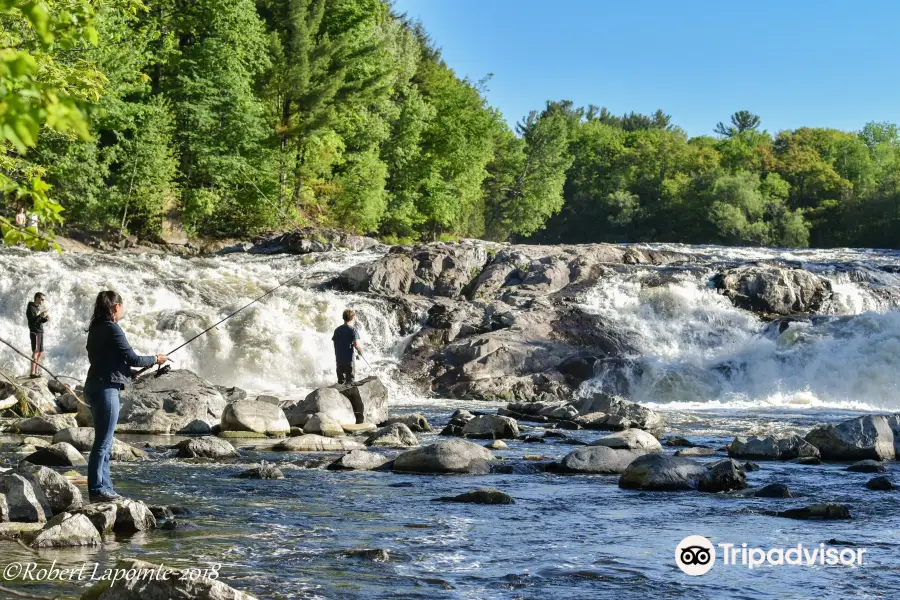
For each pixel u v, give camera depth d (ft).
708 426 65.16
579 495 33.96
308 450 47.06
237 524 26.86
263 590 19.57
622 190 377.30
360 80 177.47
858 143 383.86
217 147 156.87
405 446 49.55
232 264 120.16
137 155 142.51
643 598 19.80
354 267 107.55
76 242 134.00
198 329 89.76
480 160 238.48
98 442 27.81
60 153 125.49
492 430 55.42
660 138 432.25
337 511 29.55
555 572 21.88
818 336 94.99
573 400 70.90
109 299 28.19
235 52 159.94
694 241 352.49
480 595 19.77
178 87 155.94
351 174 188.03
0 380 60.49
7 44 16.43
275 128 169.99
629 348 95.04
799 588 20.76
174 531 25.57
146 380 58.13
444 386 88.79
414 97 212.84
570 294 103.55
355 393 60.90
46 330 91.04
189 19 158.71
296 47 163.12
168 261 115.96
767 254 151.33
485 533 26.50
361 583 20.45
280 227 163.12
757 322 99.35
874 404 88.58
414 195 216.54
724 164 390.63
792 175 368.48
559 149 312.71
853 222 325.83
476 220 264.11
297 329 94.38
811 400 88.63
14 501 25.86
